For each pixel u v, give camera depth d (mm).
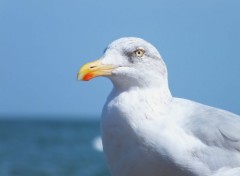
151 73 9320
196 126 9164
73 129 127875
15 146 66750
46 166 44719
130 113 9078
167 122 9086
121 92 9320
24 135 92750
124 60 9367
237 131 9195
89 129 131500
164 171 9039
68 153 58531
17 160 49094
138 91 9281
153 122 9055
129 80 9297
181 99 9578
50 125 153625
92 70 9391
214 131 9148
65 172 41250
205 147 9086
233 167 9086
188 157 8969
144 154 9000
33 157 52438
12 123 174875
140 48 9359
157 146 8938
